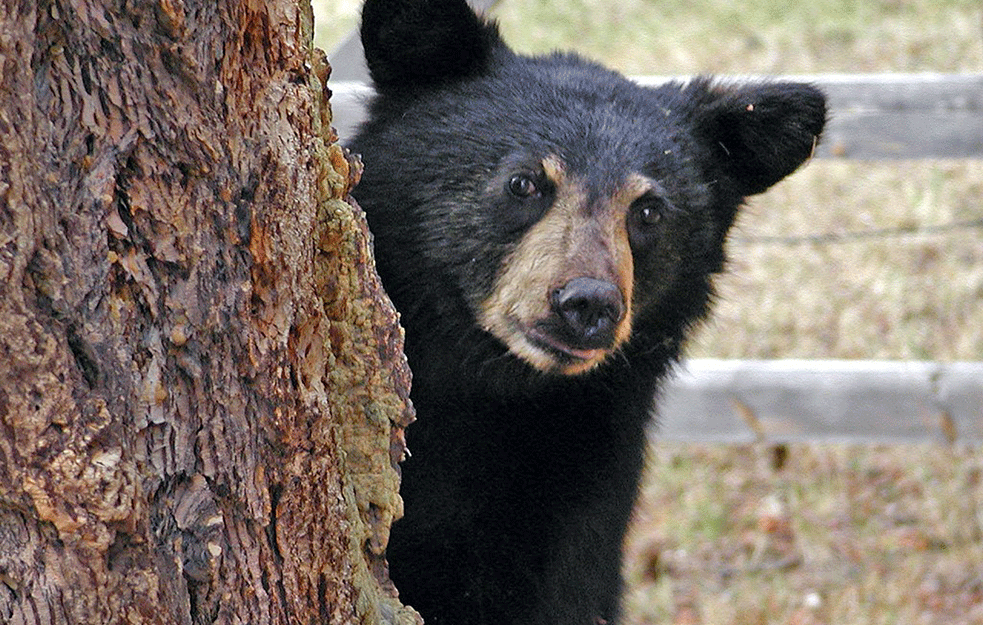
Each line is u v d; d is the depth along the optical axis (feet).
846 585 41.39
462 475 22.61
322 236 14.78
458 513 22.18
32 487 11.28
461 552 22.00
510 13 73.87
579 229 21.99
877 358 48.67
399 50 24.12
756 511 44.88
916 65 64.85
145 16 11.93
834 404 36.40
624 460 24.13
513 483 22.62
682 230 23.85
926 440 36.24
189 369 12.39
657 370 25.04
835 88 35.94
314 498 13.75
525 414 23.15
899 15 71.72
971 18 70.03
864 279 52.95
